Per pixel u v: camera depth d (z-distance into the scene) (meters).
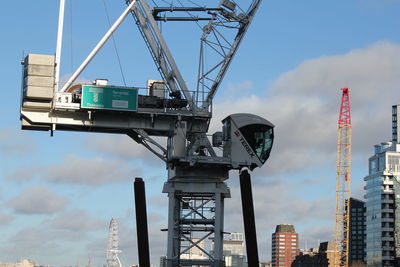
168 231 87.00
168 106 87.06
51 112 85.00
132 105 85.19
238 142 87.69
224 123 89.12
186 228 88.12
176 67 89.56
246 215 66.62
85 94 83.94
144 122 87.19
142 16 90.81
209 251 108.94
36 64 83.56
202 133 88.69
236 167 87.06
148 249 68.81
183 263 86.50
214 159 86.69
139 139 89.06
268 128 88.44
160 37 90.12
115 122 86.44
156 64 90.88
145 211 69.06
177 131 87.38
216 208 87.19
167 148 88.06
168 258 86.25
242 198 66.94
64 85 85.44
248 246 66.50
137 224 68.94
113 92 84.88
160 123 87.38
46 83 83.50
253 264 66.19
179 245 87.69
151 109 86.25
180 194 88.62
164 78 90.44
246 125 87.31
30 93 83.00
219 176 88.06
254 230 66.62
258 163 87.69
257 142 87.81
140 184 69.12
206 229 88.44
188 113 87.31
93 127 86.88
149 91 88.69
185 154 87.25
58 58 84.94
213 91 89.06
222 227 88.62
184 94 88.25
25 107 84.31
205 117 87.81
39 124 85.31
